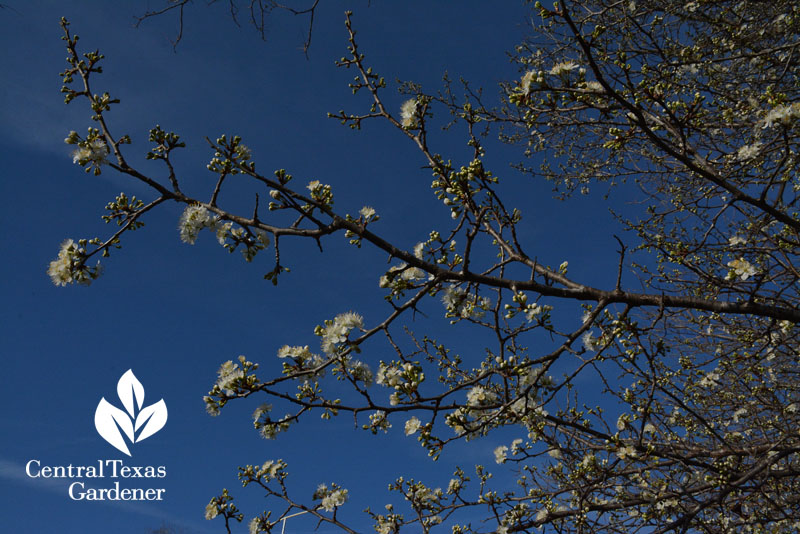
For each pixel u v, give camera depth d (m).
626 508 4.50
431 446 2.90
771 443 4.53
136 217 2.92
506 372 2.82
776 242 3.96
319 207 2.84
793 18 4.69
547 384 2.90
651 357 3.10
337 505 4.56
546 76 2.75
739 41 4.60
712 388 5.16
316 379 2.90
